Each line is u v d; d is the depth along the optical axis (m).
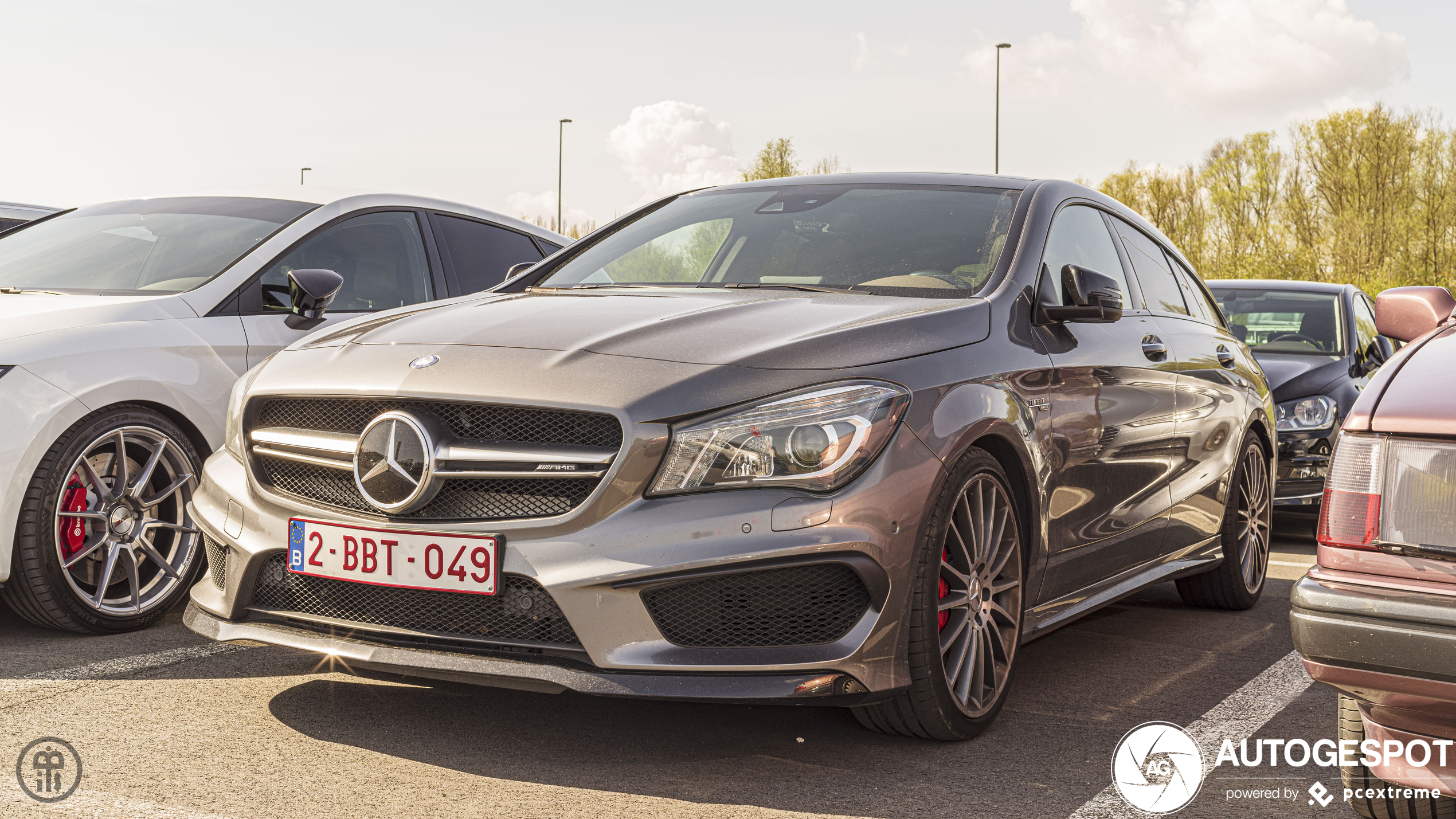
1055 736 3.11
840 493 2.64
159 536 4.20
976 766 2.85
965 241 3.65
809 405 2.67
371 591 2.83
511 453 2.66
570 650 2.62
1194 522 4.47
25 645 3.80
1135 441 3.86
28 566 3.73
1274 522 7.77
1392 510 2.14
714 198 4.33
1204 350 4.62
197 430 4.16
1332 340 7.62
